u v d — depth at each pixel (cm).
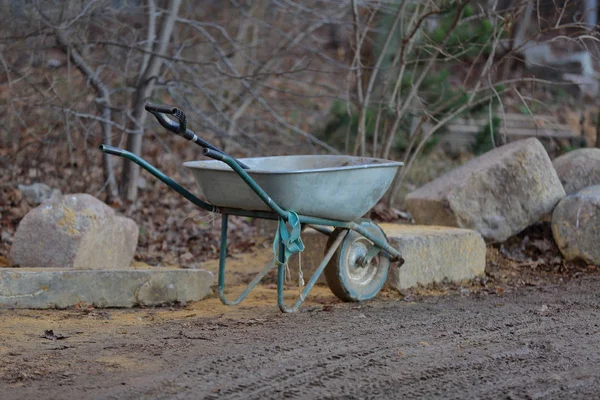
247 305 743
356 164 747
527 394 490
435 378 519
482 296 778
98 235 834
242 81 1238
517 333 627
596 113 1656
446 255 827
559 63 1764
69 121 1173
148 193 1264
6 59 1215
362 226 720
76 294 708
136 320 672
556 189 955
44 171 1234
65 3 1145
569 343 598
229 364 543
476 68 1436
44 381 508
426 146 1315
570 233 897
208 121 1231
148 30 1188
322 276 842
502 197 935
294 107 1666
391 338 611
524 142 970
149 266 920
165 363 545
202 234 1077
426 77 1262
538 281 854
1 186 1166
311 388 499
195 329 638
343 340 604
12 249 815
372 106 1243
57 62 1305
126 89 1183
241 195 652
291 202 643
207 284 770
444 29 1203
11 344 585
